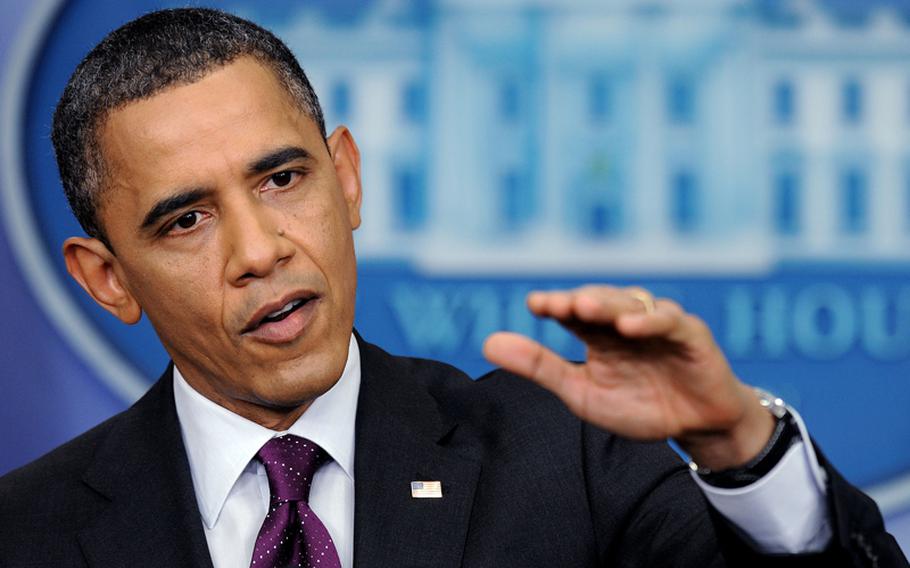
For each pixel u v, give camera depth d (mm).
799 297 9828
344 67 9914
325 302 4926
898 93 9852
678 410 3969
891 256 9828
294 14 9891
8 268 9859
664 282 9844
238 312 4852
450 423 5594
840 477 4215
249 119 4883
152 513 5277
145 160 4891
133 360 10008
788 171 9852
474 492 5320
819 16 9875
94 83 5043
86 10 9883
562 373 3943
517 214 9898
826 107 9852
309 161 4996
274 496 5160
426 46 9945
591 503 5309
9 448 9867
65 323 9930
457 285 9875
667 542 5098
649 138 9883
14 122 9820
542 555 5184
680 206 9875
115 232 5129
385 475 5297
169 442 5438
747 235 9828
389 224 9891
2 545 5273
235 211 4855
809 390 9812
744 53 9875
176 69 4906
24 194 9844
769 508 4160
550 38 9922
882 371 9812
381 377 5629
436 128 9922
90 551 5215
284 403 4984
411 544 5152
